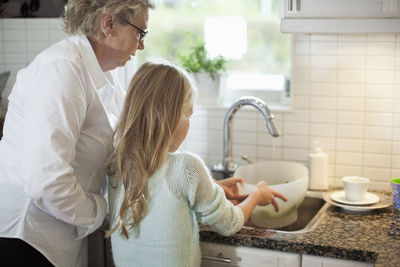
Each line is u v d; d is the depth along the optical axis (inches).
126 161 52.6
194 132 88.4
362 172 78.5
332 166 80.0
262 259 58.5
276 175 77.2
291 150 82.2
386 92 75.6
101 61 57.6
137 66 95.7
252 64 92.8
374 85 76.0
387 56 74.8
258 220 68.7
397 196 66.4
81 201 53.5
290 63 83.7
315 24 64.9
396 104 75.4
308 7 64.7
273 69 91.7
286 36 89.9
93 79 55.5
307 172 72.7
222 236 59.6
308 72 79.1
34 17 76.7
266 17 90.5
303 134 81.0
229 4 92.6
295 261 57.2
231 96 93.0
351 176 78.5
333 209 68.6
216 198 55.1
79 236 58.9
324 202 75.5
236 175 73.1
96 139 57.0
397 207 66.8
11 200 55.3
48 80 51.0
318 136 80.2
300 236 58.2
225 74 90.0
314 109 79.7
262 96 90.8
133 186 52.3
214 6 93.5
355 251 54.0
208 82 88.6
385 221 63.1
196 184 52.8
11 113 56.4
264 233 59.4
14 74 78.5
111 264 68.1
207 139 87.7
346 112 78.1
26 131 51.1
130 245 55.2
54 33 76.4
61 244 57.7
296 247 56.5
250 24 91.7
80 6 53.9
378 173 77.7
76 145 55.8
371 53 75.5
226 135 78.4
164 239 53.1
